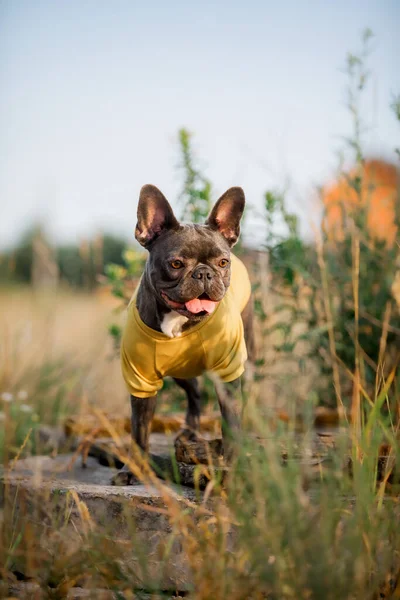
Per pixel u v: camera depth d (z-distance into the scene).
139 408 1.54
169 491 1.40
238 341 1.52
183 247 1.46
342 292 1.92
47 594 1.26
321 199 1.92
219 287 1.45
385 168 1.99
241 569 1.18
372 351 1.90
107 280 2.18
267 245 1.96
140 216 1.54
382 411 1.67
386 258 1.86
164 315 1.48
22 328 2.15
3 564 1.32
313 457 1.38
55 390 2.17
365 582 1.17
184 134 2.02
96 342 2.25
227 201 1.57
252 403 1.31
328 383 1.97
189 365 1.53
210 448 1.50
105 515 1.41
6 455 1.53
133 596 1.26
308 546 1.11
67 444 1.82
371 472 1.27
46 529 1.39
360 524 1.17
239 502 1.22
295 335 2.04
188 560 1.30
